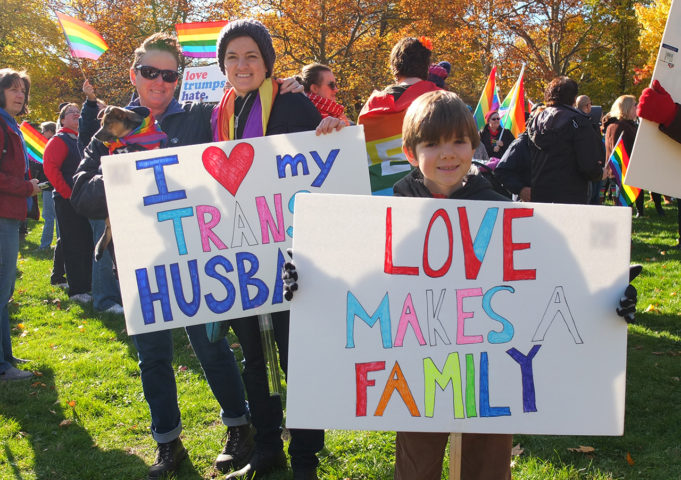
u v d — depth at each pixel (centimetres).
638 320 539
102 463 340
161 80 312
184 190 267
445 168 207
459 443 198
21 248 1088
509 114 775
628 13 2664
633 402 382
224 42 290
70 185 668
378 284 197
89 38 407
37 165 1047
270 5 2423
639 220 1060
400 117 396
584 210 196
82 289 716
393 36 2497
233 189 268
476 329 197
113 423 391
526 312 197
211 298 266
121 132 292
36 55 2995
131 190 265
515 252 198
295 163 270
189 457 338
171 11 2688
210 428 377
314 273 196
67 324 625
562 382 195
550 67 2967
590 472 309
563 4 2847
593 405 194
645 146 328
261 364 304
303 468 288
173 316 265
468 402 195
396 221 197
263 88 293
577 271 197
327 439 348
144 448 358
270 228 268
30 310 674
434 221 197
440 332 197
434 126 203
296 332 197
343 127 271
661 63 319
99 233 653
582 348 196
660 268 713
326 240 196
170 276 265
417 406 196
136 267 265
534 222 197
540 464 317
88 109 406
